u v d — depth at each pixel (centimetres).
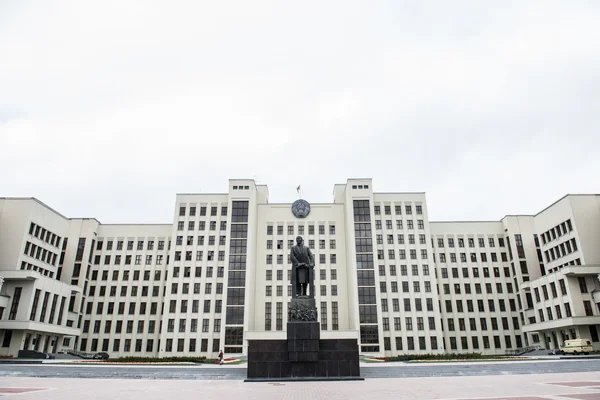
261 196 8931
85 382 2425
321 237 8250
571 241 6775
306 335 2433
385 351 7375
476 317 8238
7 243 6388
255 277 7981
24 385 2177
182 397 1648
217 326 7488
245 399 1574
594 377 2523
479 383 2209
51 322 6538
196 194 8406
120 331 7994
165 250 8512
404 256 8038
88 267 8306
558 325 6241
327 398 1586
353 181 8300
